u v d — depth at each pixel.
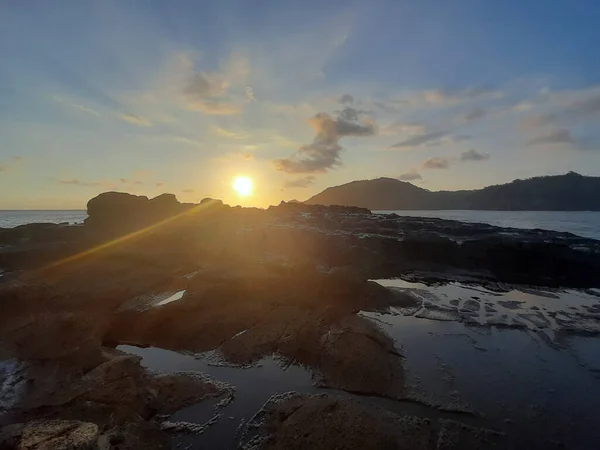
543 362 12.62
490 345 13.88
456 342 14.07
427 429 8.88
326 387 10.62
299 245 29.27
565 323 16.17
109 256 23.28
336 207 56.72
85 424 7.86
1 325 13.84
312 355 12.09
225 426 8.90
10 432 7.52
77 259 22.62
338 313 14.91
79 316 13.30
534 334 14.97
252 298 16.83
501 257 25.75
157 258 23.36
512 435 8.89
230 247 29.03
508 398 10.41
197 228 32.00
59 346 11.88
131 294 17.62
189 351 12.90
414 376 11.45
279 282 17.73
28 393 9.52
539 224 71.44
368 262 25.77
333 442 7.93
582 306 18.73
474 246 26.48
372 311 17.17
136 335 14.04
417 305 18.25
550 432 9.03
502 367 12.20
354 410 8.96
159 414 9.26
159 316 14.69
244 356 12.23
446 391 10.66
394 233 31.19
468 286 22.47
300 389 10.53
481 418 9.49
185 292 17.00
